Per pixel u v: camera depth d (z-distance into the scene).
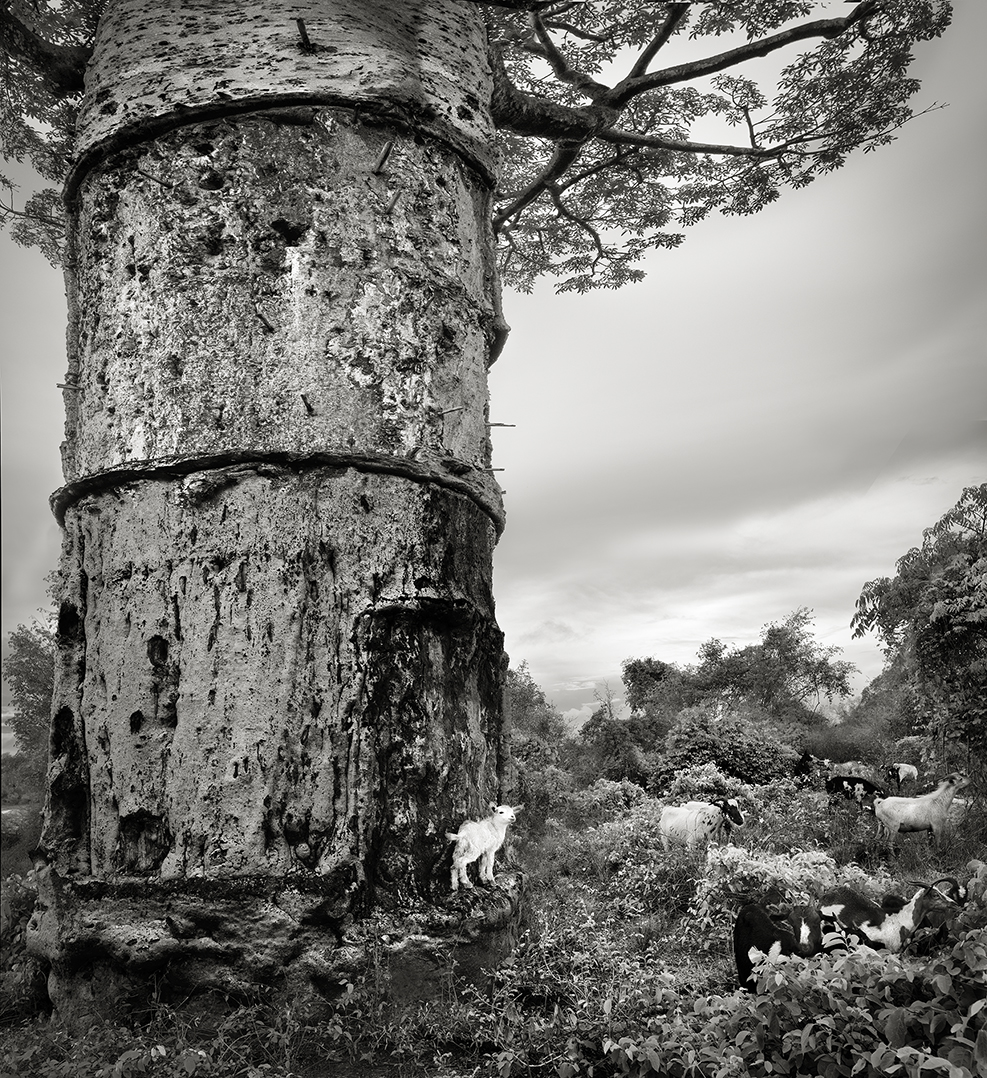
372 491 6.29
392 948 5.50
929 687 10.24
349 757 5.86
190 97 6.73
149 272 6.63
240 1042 5.07
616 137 12.55
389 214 6.84
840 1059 3.71
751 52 10.84
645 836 9.83
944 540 10.54
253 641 5.93
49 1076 4.65
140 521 6.21
